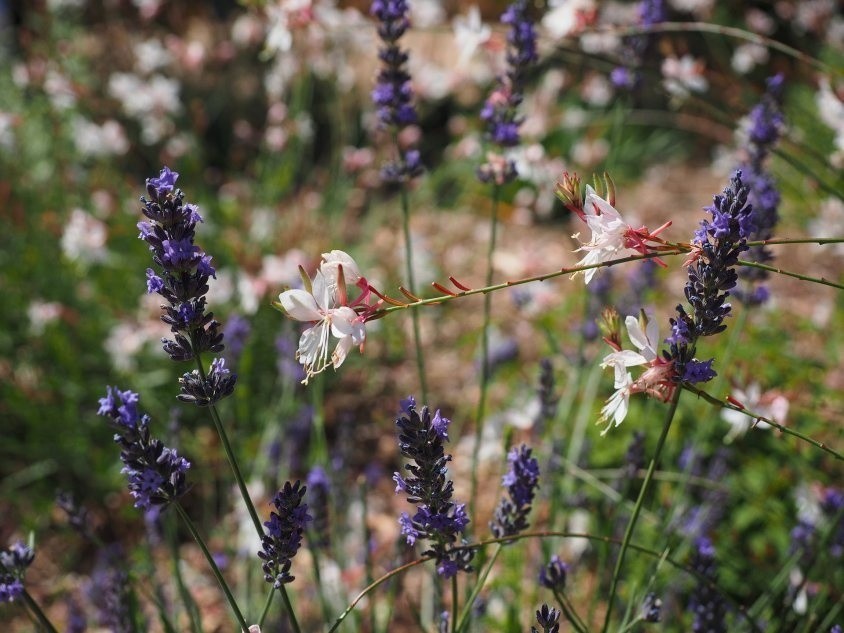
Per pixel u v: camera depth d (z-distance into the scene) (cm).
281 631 72
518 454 57
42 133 135
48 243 116
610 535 73
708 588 61
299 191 147
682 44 93
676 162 174
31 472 99
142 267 118
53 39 137
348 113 162
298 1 80
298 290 50
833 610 64
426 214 159
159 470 51
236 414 104
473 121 156
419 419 50
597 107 176
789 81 147
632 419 87
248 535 79
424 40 183
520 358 115
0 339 108
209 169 149
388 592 75
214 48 169
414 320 70
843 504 67
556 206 158
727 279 50
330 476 76
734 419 68
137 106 127
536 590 70
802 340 106
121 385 105
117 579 64
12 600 55
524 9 70
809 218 127
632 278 86
